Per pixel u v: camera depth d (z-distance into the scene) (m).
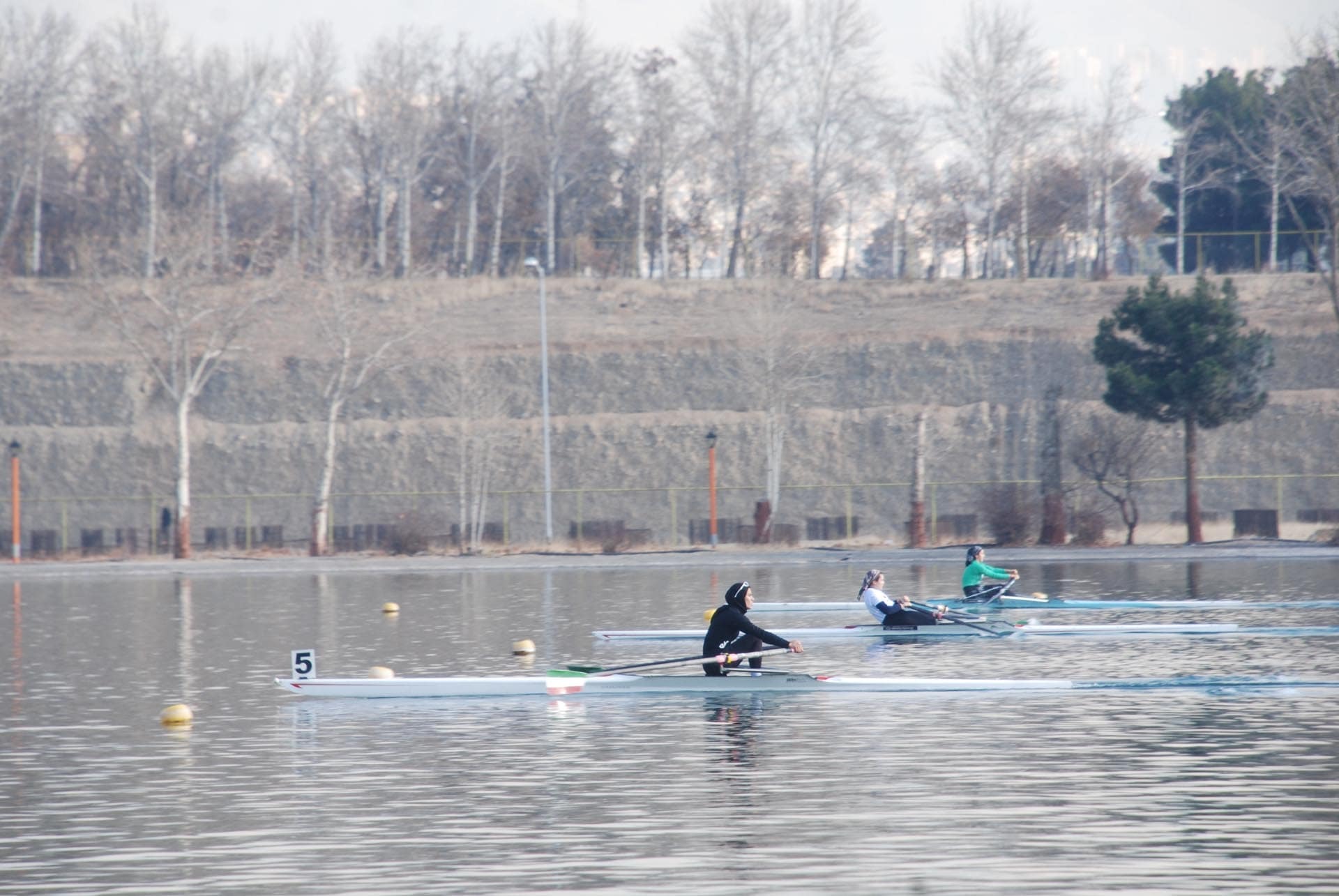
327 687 72.00
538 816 46.12
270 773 53.41
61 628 106.56
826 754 55.06
